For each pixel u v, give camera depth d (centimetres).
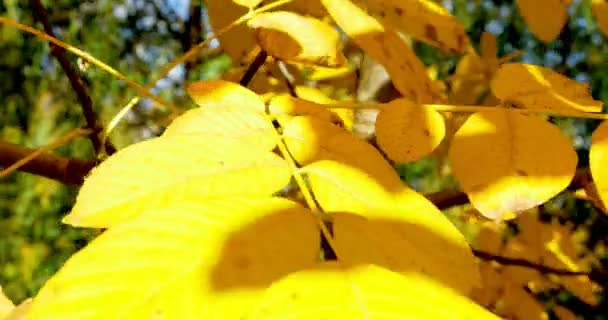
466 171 50
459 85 95
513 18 164
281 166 47
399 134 54
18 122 247
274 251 39
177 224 39
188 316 37
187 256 38
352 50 98
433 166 191
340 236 42
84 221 43
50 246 254
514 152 51
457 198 76
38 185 257
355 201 45
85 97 73
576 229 113
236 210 40
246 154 47
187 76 146
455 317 35
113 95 214
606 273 86
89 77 204
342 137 49
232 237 39
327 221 43
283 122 55
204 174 45
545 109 53
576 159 50
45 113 250
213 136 47
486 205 49
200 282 37
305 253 40
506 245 93
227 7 69
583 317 114
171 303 37
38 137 248
